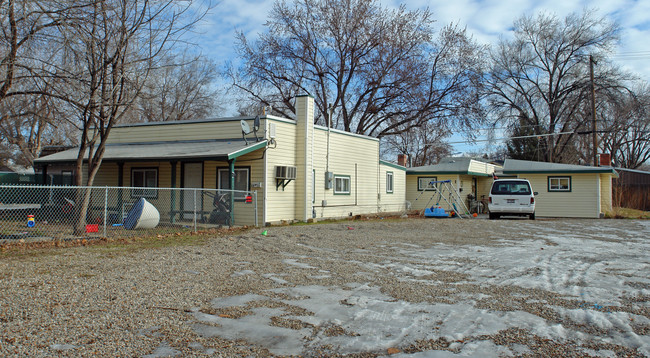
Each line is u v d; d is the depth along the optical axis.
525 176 24.83
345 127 33.16
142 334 4.54
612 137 43.47
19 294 5.73
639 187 29.16
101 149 12.60
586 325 4.73
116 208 17.11
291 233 12.83
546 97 40.50
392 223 16.44
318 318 5.02
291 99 33.31
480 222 17.06
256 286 6.42
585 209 23.28
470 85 32.22
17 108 18.28
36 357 3.94
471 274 7.26
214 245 10.27
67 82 11.09
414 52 31.33
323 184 18.80
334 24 30.69
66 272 7.09
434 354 4.02
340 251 9.62
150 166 17.81
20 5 10.02
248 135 16.41
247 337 4.49
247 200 15.41
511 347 4.17
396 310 5.29
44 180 18.02
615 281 6.66
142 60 12.29
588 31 37.75
